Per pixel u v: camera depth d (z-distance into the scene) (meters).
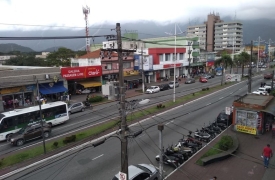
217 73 74.88
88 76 44.34
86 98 39.22
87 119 29.09
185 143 18.78
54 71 40.06
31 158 18.34
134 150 18.92
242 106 22.64
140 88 52.12
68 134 23.83
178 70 71.44
